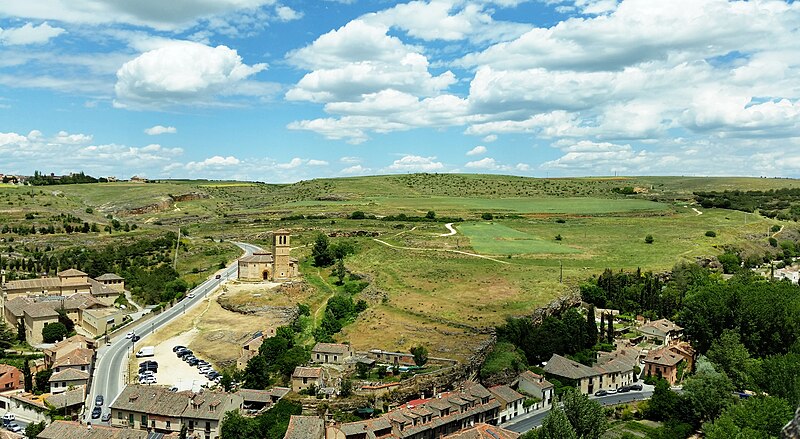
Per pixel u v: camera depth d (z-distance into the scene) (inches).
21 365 7155.5
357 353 6786.4
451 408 5580.7
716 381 5679.1
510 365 6707.7
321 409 5511.8
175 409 5388.8
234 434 5167.3
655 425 5753.0
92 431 5088.6
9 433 5182.1
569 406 5157.5
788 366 5654.5
